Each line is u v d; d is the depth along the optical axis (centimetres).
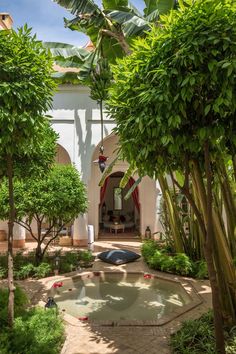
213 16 252
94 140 1191
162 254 877
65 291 691
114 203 1780
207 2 253
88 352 395
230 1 255
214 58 259
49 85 372
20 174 470
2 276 734
